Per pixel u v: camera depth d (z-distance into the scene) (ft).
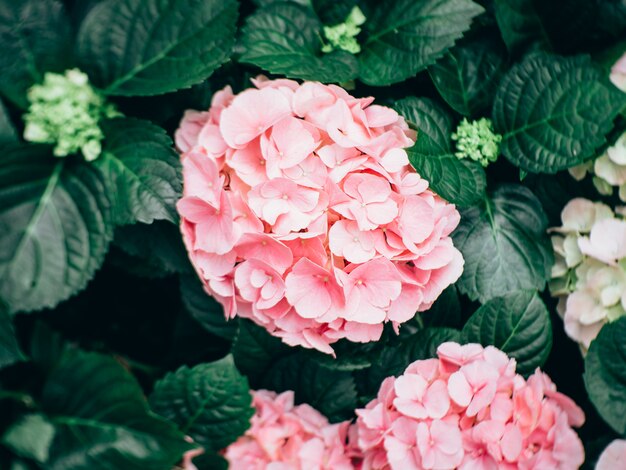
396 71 2.02
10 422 1.82
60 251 1.79
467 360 1.94
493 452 1.85
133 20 1.86
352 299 1.86
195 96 2.01
